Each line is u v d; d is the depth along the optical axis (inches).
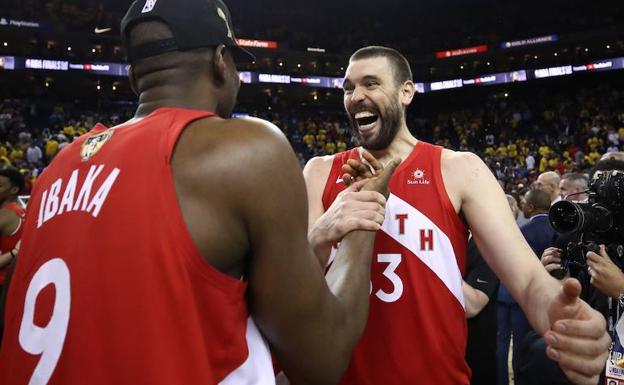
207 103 42.9
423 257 68.8
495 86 1089.4
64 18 935.7
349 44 1122.7
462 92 1123.3
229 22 45.1
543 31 1026.1
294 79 1041.5
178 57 41.9
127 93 992.9
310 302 38.3
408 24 1191.6
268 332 39.6
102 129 45.1
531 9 1120.8
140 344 34.0
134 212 35.9
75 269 36.4
